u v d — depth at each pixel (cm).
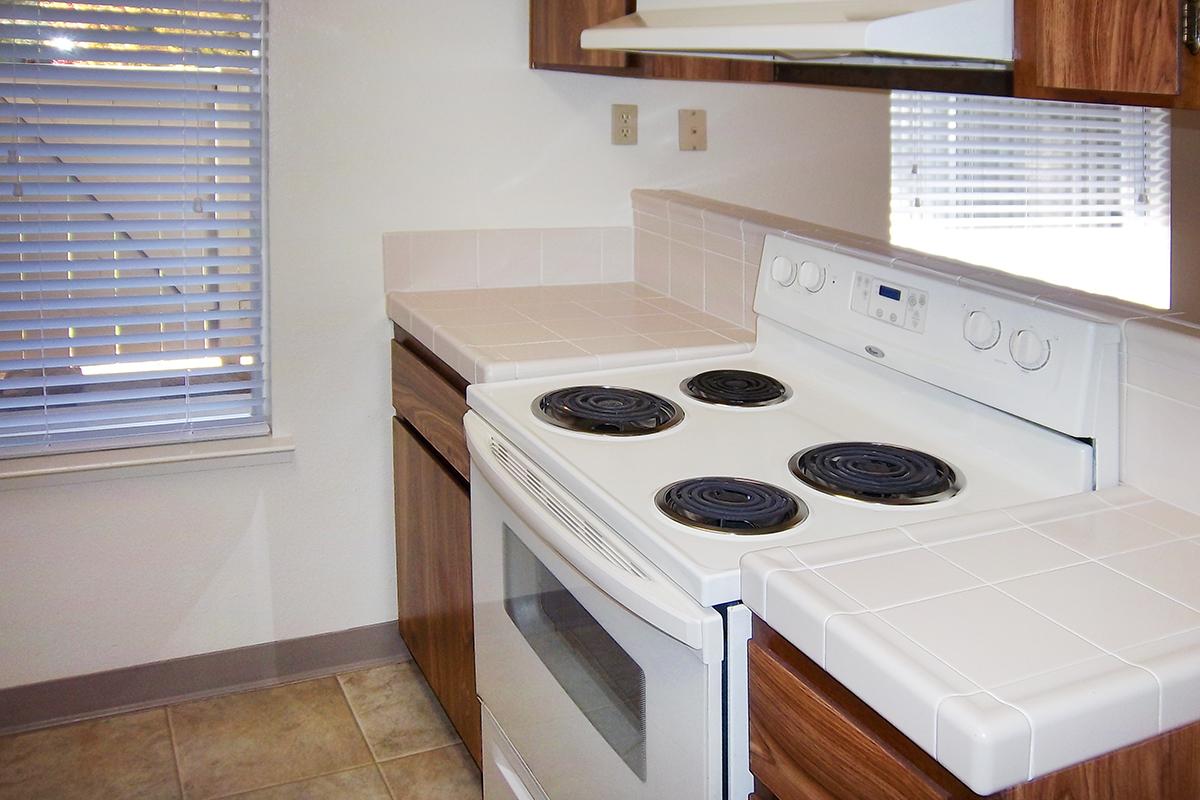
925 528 122
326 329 249
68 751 232
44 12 210
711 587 115
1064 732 85
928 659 92
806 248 188
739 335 212
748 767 121
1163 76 100
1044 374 138
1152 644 94
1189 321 131
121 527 240
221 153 232
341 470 257
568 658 153
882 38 118
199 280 238
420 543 238
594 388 181
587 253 266
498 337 207
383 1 238
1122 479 137
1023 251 356
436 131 248
